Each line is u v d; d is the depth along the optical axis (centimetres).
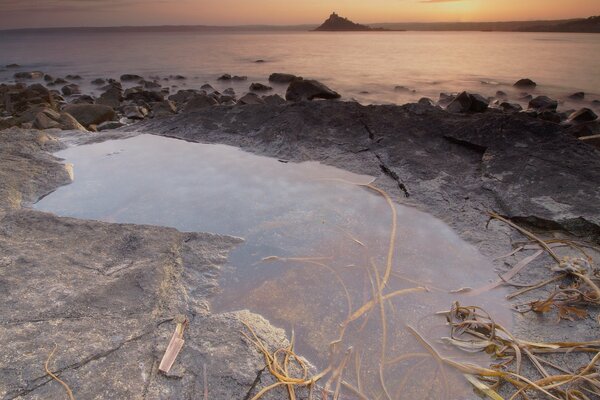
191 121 600
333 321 249
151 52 5050
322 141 506
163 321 234
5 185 403
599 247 311
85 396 188
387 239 327
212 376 203
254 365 211
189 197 397
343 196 394
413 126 504
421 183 404
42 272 266
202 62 3656
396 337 238
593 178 370
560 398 198
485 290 273
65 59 3947
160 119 634
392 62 3459
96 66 3281
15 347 208
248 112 596
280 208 374
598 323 239
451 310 251
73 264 276
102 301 243
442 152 455
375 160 456
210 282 279
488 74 2519
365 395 205
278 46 6750
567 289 254
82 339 216
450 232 337
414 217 357
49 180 430
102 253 290
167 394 194
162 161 487
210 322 238
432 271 291
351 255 308
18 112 1295
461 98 1141
